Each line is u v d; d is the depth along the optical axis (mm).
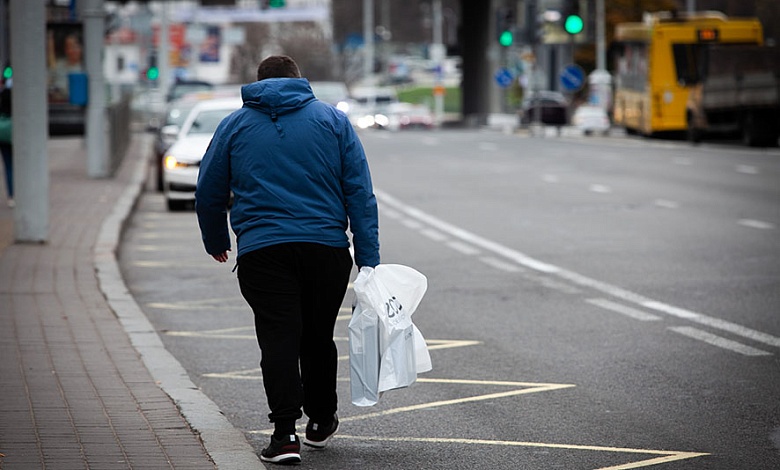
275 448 16078
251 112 16109
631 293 30766
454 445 17391
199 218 16531
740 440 17500
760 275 33250
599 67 161750
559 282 32750
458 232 44688
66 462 15375
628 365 22672
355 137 16141
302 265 15844
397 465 16375
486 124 172500
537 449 17125
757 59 92188
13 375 20469
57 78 90000
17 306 27328
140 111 167000
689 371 22109
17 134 37500
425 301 30203
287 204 15805
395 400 20219
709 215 48469
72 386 19703
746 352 23672
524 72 195625
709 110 101438
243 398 20594
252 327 27281
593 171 73750
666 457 16641
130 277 34906
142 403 18609
